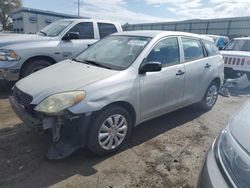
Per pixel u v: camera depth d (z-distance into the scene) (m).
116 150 3.29
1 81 5.63
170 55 3.99
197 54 4.61
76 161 3.04
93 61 3.78
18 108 3.10
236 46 8.52
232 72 7.32
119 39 4.14
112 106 3.11
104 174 2.83
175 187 2.70
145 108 3.55
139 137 3.81
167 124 4.39
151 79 3.52
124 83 3.17
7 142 3.39
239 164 1.59
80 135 2.86
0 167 2.84
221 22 33.16
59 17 17.83
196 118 4.77
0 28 42.53
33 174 2.75
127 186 2.66
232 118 2.12
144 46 3.65
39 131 2.73
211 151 2.00
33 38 5.94
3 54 5.37
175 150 3.47
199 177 1.95
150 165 3.07
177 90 4.05
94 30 6.86
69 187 2.58
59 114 2.68
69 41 6.28
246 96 6.83
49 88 2.91
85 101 2.79
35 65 5.75
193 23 36.56
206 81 4.76
